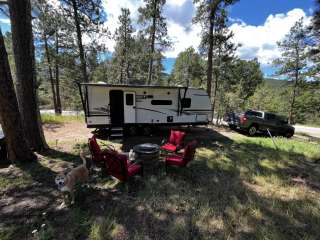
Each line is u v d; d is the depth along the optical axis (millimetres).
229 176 6273
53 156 7230
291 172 6910
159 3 16094
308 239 3660
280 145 10508
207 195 5051
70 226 3801
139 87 10547
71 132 11281
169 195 4969
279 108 28234
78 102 25906
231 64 18297
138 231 3723
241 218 4176
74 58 17203
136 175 5961
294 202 4910
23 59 6953
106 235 3584
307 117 28469
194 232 3748
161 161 7207
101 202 4613
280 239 3635
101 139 10031
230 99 19172
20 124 6355
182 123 11805
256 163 7492
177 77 37719
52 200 4641
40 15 13727
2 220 3936
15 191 4965
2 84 5750
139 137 10742
